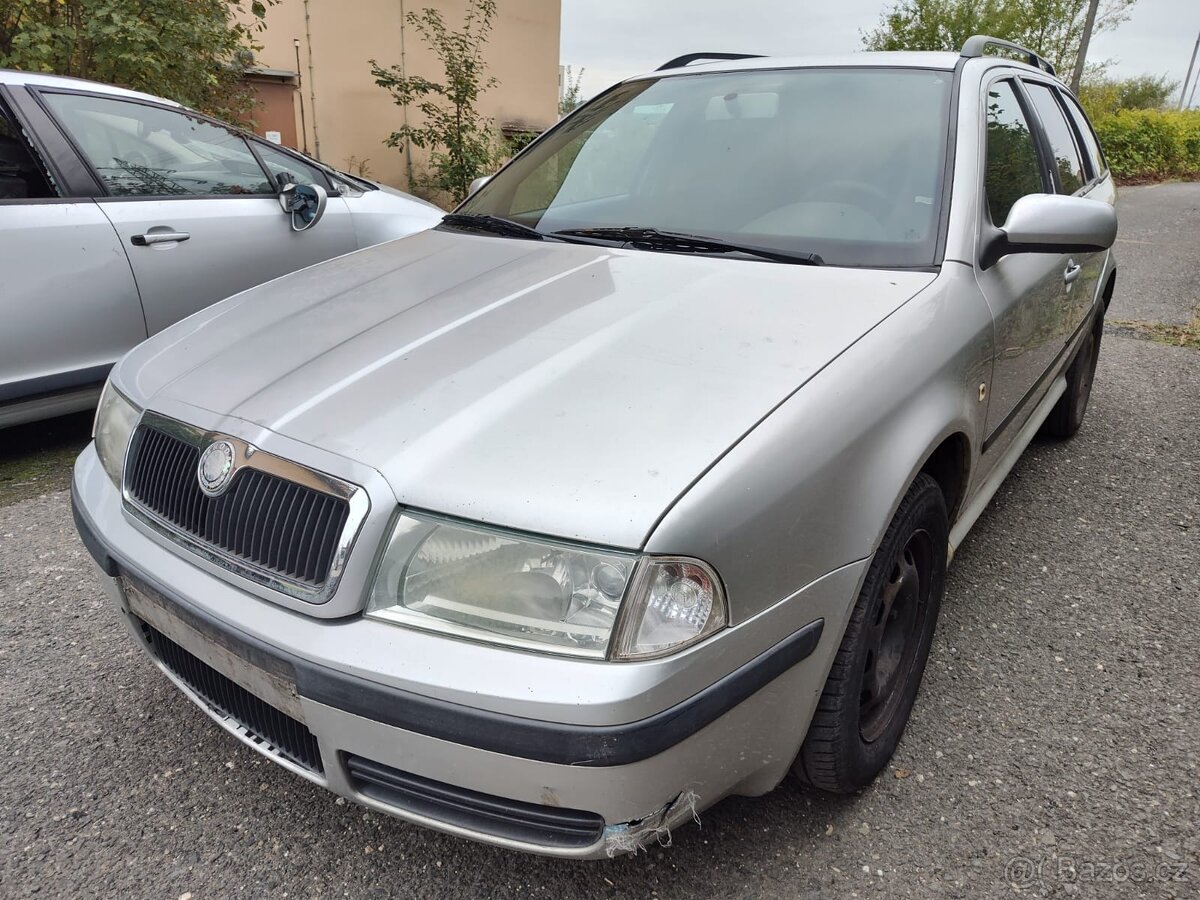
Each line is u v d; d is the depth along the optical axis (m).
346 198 4.76
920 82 2.66
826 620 1.66
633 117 2.99
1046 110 3.46
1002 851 1.89
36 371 3.62
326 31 9.27
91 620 2.70
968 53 2.88
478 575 1.45
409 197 5.25
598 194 2.79
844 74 2.78
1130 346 6.11
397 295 2.23
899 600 2.06
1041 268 2.75
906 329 1.95
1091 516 3.49
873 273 2.16
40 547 3.13
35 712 2.29
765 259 2.27
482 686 1.41
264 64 8.84
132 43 5.49
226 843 1.90
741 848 1.89
